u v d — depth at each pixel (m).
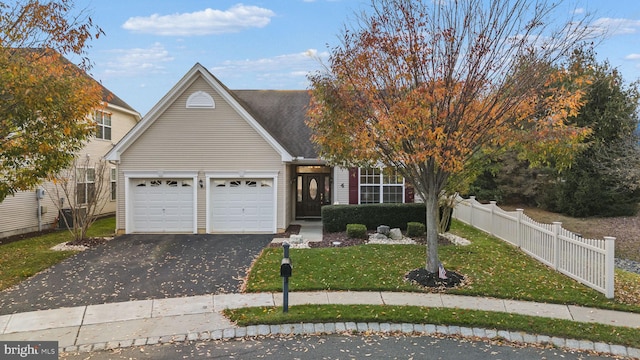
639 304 8.27
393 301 8.33
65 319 7.64
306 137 18.70
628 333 6.93
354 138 9.22
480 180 27.11
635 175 19.66
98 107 12.25
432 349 6.47
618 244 17.91
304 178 20.28
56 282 9.83
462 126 8.57
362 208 15.84
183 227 16.53
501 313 7.69
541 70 8.72
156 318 7.66
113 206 23.61
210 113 16.36
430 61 8.71
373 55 8.97
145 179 16.47
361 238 14.46
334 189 18.84
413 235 14.63
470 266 10.63
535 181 25.05
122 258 12.16
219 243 14.38
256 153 16.47
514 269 10.46
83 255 12.56
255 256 12.27
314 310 7.76
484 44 8.44
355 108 9.10
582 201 22.84
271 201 16.64
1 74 8.58
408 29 8.75
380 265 10.66
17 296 8.88
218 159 16.42
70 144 11.61
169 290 9.22
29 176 10.65
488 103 8.75
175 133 16.38
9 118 9.11
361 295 8.70
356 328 7.17
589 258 9.22
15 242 14.96
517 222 12.85
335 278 9.66
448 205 15.06
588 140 21.00
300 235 15.31
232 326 7.26
